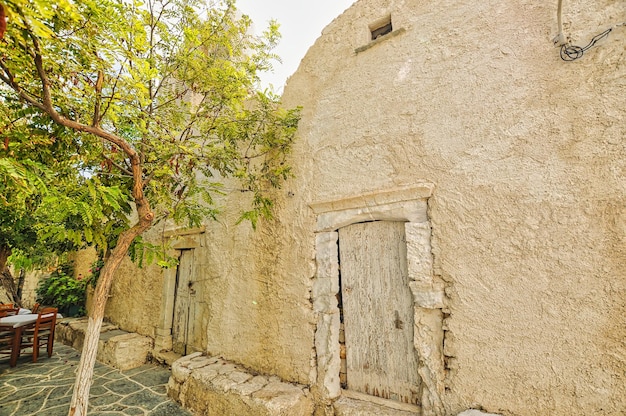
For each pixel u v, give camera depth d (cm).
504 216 230
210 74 301
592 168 206
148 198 311
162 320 507
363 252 308
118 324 616
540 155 223
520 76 239
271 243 365
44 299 857
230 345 381
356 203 305
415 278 261
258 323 358
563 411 193
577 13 225
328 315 306
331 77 356
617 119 202
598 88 211
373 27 344
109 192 196
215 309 412
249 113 339
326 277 315
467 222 244
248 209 402
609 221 197
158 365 481
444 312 246
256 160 405
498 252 229
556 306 205
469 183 247
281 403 269
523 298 215
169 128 304
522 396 207
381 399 273
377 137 304
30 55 174
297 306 328
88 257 886
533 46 238
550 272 209
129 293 608
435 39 287
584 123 212
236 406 289
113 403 347
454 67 270
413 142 281
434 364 243
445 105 269
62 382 417
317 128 353
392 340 279
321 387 294
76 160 260
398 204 281
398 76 302
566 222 209
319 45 378
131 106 248
